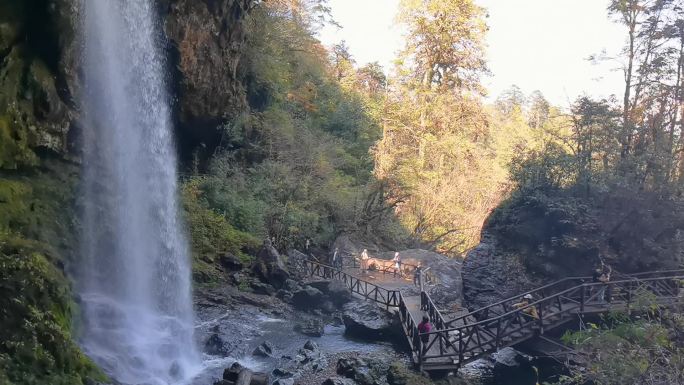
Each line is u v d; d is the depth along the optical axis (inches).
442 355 556.7
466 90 1595.7
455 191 1475.1
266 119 1201.4
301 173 1228.5
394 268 1092.5
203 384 487.8
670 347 330.0
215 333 611.2
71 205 554.3
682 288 400.2
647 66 783.7
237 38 944.3
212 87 898.1
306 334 680.4
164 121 811.4
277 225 1043.3
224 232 888.9
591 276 634.8
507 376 596.7
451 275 1127.0
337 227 1239.5
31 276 373.1
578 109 772.6
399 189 1401.3
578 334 388.5
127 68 684.7
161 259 732.0
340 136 1705.2
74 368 366.3
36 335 346.9
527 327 565.6
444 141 1537.9
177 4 778.2
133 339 528.1
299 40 1544.0
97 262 575.2
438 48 1592.0
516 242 709.3
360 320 697.6
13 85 497.7
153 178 757.9
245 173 1114.1
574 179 727.1
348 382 504.7
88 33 590.9
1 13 482.3
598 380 330.6
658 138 733.9
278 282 848.3
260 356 578.2
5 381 316.5
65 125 554.9
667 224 659.4
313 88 1560.0
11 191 471.8
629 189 669.9
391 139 1551.4
